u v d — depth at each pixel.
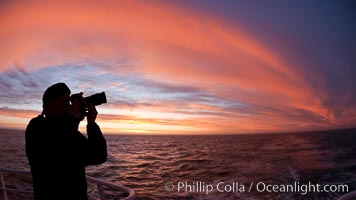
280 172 17.25
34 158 1.77
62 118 1.81
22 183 12.03
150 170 21.64
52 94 1.77
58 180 1.74
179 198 12.23
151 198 12.61
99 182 2.67
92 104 1.86
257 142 59.59
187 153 37.50
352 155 25.25
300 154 27.81
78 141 1.77
